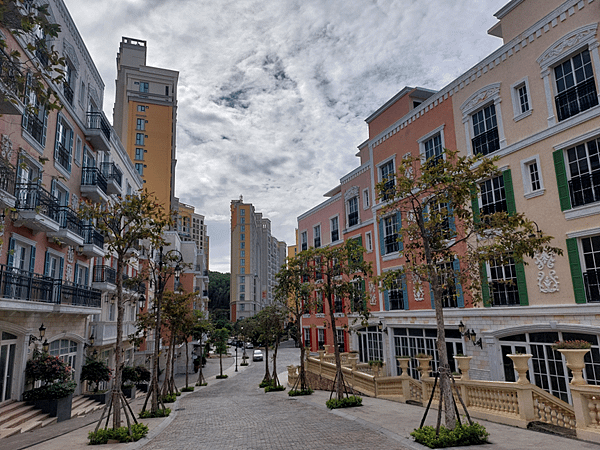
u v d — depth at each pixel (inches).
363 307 602.5
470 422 332.5
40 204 562.6
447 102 729.0
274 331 1040.2
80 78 761.6
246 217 4352.9
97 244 793.6
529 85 580.4
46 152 623.2
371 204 962.1
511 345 585.0
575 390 331.0
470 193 375.2
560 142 534.0
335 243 1165.7
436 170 370.9
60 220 655.8
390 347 843.4
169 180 2241.6
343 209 1100.5
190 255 1796.3
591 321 482.9
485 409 427.8
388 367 841.5
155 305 697.6
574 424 345.1
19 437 436.1
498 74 629.0
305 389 797.2
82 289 711.7
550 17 553.6
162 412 588.4
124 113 2245.3
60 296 622.8
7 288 502.6
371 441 347.9
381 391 656.4
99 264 877.8
